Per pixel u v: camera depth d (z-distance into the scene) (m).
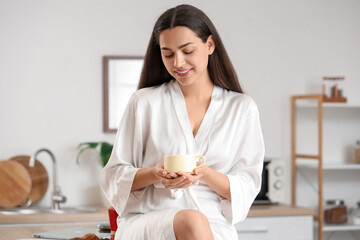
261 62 4.55
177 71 1.93
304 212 3.95
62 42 4.23
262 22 4.55
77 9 4.24
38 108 4.20
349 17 4.73
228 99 2.12
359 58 4.76
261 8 4.55
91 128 4.27
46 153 4.22
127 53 4.31
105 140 4.29
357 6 4.75
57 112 4.22
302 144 4.66
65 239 2.30
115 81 4.28
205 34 1.95
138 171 1.94
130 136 2.08
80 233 2.42
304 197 4.66
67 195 4.22
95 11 4.27
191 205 1.97
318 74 4.66
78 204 4.23
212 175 1.92
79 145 4.18
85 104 4.26
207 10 4.44
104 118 4.26
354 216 4.47
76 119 4.25
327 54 4.69
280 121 4.59
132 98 2.10
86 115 4.26
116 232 2.00
